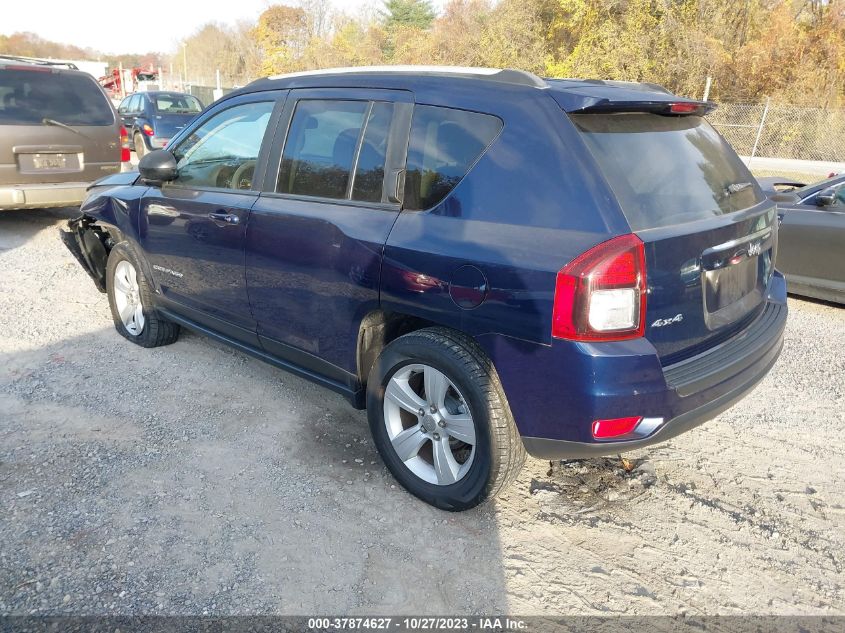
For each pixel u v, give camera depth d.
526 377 2.51
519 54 26.94
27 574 2.48
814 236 6.23
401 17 53.28
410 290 2.79
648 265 2.38
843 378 4.66
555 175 2.50
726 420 4.00
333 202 3.19
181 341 4.83
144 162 3.97
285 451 3.43
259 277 3.51
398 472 3.08
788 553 2.82
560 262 2.37
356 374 3.20
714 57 23.25
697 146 2.96
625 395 2.38
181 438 3.50
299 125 3.44
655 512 3.06
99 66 42.09
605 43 24.06
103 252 5.23
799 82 23.33
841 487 3.33
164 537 2.72
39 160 7.54
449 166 2.79
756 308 3.17
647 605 2.50
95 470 3.17
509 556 2.72
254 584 2.49
